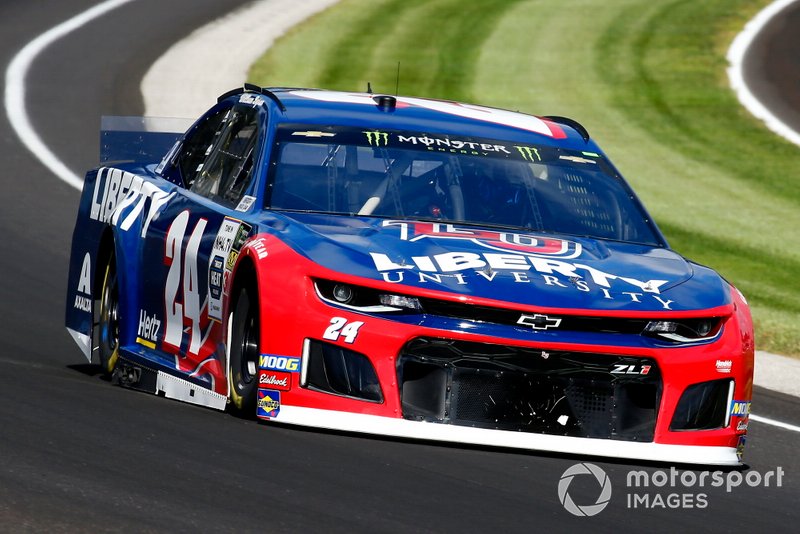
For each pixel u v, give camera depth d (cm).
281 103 2336
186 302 2247
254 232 2034
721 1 9662
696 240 4928
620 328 1894
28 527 1334
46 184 4775
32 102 6188
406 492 1605
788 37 8631
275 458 1712
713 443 1938
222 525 1395
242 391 1994
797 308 4069
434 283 1869
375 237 2002
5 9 8381
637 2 9656
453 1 9600
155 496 1484
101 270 2655
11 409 1870
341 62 7588
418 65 7662
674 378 1902
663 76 7712
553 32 8675
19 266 3628
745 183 5866
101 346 2597
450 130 2345
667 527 1602
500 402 1847
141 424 1864
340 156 2228
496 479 1725
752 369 2012
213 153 2452
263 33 8138
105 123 2856
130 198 2583
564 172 2314
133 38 7762
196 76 6938
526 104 7025
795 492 1927
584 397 1867
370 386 1838
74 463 1595
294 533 1390
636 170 5919
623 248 2161
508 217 2189
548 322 1855
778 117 6950
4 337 2847
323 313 1866
